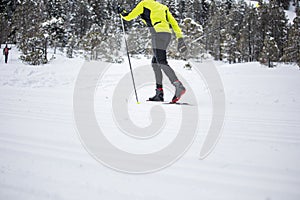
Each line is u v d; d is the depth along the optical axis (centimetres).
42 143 126
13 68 1022
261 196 73
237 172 92
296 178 87
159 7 333
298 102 368
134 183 82
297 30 2327
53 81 699
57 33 2594
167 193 75
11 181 81
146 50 1714
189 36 1848
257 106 311
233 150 120
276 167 98
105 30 2103
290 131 165
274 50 2081
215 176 88
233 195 74
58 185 79
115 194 74
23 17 2259
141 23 2592
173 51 1568
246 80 771
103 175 88
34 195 73
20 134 143
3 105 265
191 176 88
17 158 103
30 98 338
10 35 2592
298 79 795
